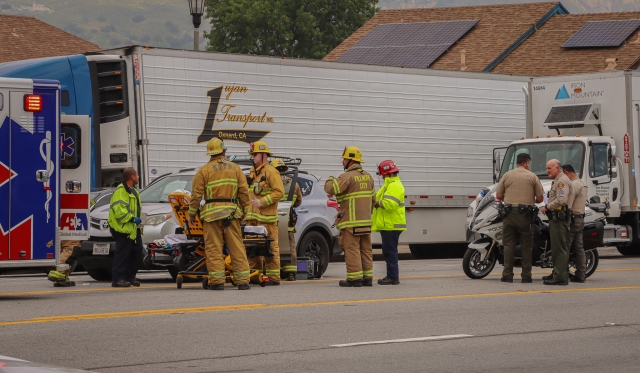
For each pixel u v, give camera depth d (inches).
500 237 1199.6
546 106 1770.4
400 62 3016.7
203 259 1075.3
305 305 900.0
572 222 1159.0
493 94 1891.0
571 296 1007.0
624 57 2824.8
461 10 3351.4
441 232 1819.6
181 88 1487.5
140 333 723.4
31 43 2878.9
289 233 1178.0
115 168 1465.3
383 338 715.4
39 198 954.7
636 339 728.3
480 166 1862.7
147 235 1141.1
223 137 1524.4
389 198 1113.4
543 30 3152.1
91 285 1128.2
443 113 1812.3
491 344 696.4
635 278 1245.1
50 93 956.6
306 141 1620.3
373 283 1159.6
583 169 1636.3
